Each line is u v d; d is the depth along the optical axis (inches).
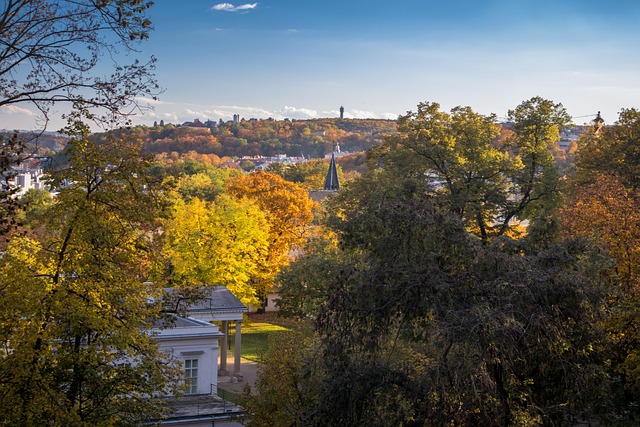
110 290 1021.8
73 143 1007.6
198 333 1817.2
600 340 1010.7
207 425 1606.8
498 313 915.4
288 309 2394.2
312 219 3508.9
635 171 2251.5
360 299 994.1
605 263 1043.9
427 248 983.0
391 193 1148.5
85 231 1007.6
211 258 2778.1
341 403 975.0
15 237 1023.6
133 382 1065.5
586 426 1227.9
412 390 955.3
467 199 2038.6
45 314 971.9
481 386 917.8
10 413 892.6
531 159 2158.0
